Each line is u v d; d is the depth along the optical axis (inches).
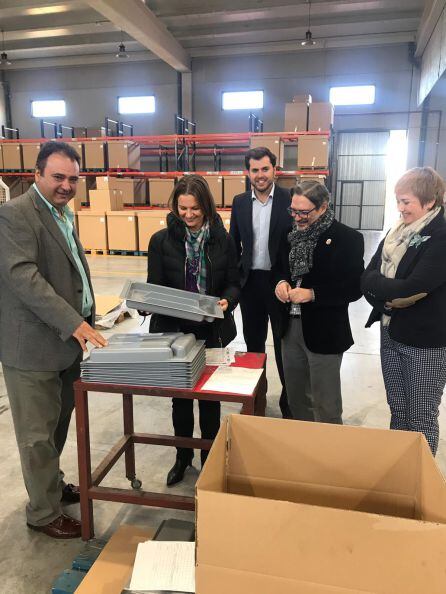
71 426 101.3
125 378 59.9
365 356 147.9
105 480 83.4
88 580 53.9
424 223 64.3
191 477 85.0
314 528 27.7
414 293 63.1
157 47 345.7
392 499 39.0
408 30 357.1
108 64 432.1
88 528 66.0
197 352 62.7
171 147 398.3
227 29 366.6
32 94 454.3
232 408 114.7
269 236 98.8
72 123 450.0
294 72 397.7
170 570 45.4
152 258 78.4
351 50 385.4
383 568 27.2
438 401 69.6
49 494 68.4
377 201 416.8
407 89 380.8
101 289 227.1
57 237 63.9
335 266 74.5
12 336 63.6
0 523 72.2
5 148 348.5
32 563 64.6
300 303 77.0
